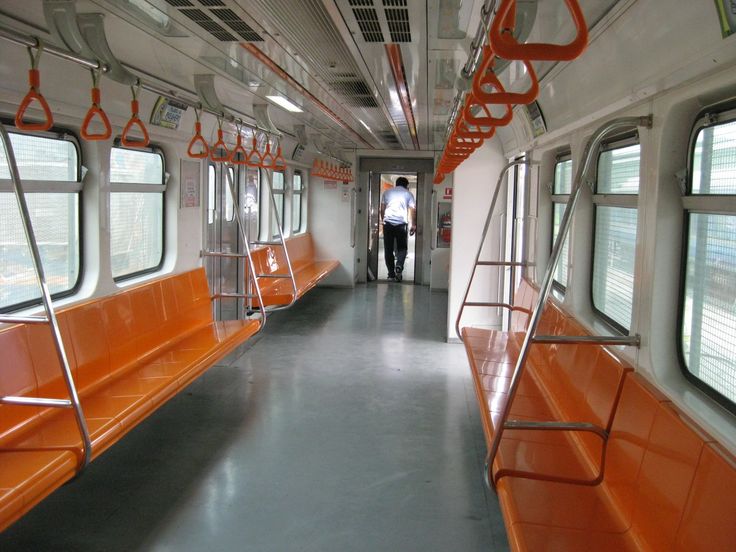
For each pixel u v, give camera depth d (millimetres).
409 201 13328
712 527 1840
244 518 3381
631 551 2260
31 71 2580
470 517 3438
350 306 10305
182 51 3783
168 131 5207
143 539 3143
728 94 2275
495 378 4426
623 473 2580
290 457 4215
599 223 3994
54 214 3912
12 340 3258
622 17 2600
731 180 2287
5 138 2447
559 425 2734
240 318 7602
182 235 5664
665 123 2600
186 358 4625
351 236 12156
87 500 3541
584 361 3518
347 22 3166
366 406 5305
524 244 5789
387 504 3576
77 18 2967
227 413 5062
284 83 4914
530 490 2742
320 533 3244
